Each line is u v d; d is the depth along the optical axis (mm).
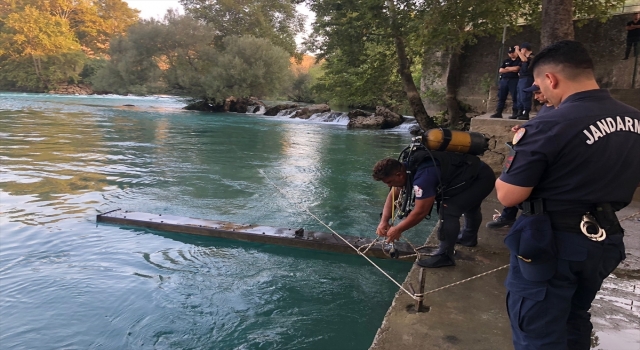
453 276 3594
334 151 12547
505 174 1883
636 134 1781
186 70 31609
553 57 1895
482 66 18453
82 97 38781
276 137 15570
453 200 3631
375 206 6715
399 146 14008
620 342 2705
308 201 6906
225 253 4633
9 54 46156
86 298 3568
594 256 1760
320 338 3158
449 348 2596
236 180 8273
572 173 1757
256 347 3020
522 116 7156
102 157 10188
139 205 6301
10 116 19875
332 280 4090
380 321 3418
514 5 13797
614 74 15219
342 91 20594
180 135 15312
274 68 31281
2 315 3270
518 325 1929
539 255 1805
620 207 1807
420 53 17859
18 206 5992
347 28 17766
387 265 4434
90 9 54781
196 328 3225
